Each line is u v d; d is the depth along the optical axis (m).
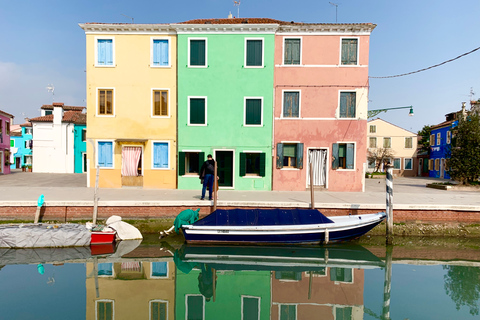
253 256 9.08
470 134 19.14
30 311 5.65
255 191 15.79
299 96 16.27
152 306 6.07
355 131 16.20
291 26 15.84
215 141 16.45
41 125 31.98
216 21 17.47
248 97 16.33
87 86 16.56
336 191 16.19
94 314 5.61
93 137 16.55
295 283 7.25
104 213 11.01
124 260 8.59
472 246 10.16
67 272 7.68
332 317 5.66
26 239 9.27
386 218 10.19
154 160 16.66
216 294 6.65
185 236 9.70
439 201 12.49
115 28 16.30
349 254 9.35
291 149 16.66
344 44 16.19
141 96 16.58
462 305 6.11
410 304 6.18
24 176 24.97
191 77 16.42
